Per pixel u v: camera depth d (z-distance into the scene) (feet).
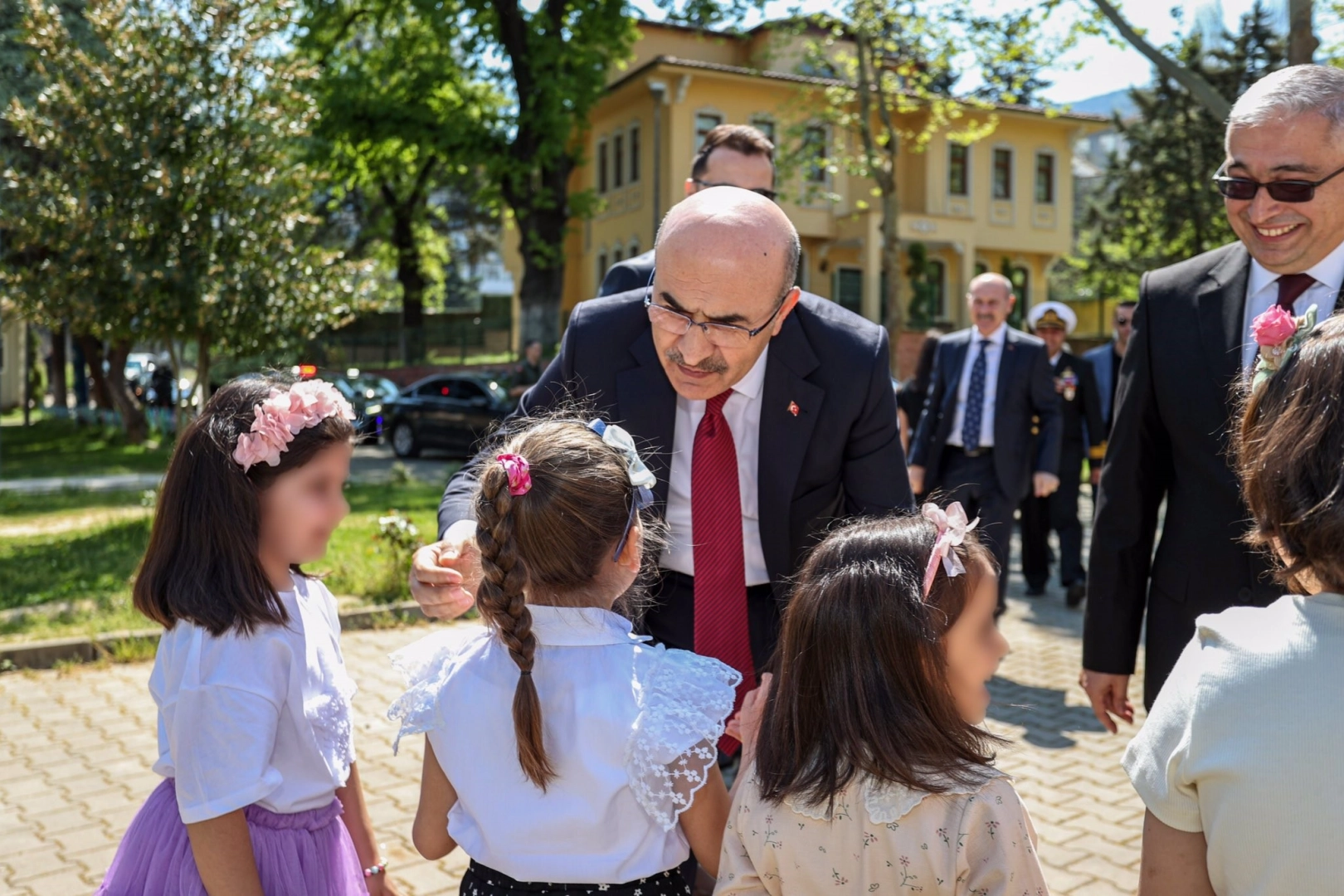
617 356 8.53
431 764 6.48
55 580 23.88
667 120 85.05
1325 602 4.13
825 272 96.43
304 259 36.32
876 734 5.51
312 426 6.45
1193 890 4.35
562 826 5.79
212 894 6.03
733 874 6.02
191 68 33.47
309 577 7.16
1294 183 7.57
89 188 33.24
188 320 34.09
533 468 6.04
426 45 66.28
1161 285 8.86
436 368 90.27
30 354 90.94
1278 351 5.12
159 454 61.98
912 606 5.65
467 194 106.63
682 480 8.53
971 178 97.45
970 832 5.47
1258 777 3.96
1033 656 20.04
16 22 46.70
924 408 20.86
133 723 15.56
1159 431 8.95
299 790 6.48
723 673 6.29
